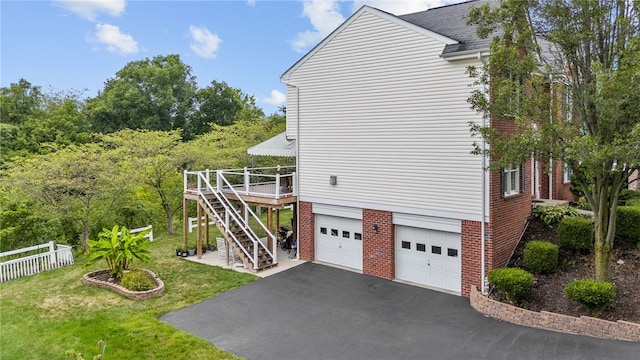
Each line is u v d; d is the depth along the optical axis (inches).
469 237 473.7
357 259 590.6
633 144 306.0
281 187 724.0
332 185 601.6
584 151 321.7
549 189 700.0
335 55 584.4
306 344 362.0
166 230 1012.5
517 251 508.7
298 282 536.1
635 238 487.2
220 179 680.4
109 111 1582.2
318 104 610.2
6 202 759.1
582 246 479.8
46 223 782.5
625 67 320.5
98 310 449.7
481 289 464.8
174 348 357.1
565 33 356.2
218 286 523.8
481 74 443.8
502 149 380.8
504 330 379.2
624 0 342.0
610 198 402.3
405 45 512.7
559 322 371.2
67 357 346.3
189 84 1859.0
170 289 515.8
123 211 944.9
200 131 1775.3
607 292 360.5
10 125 1358.3
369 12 544.1
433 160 497.7
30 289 533.0
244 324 406.9
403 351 344.8
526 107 372.2
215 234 842.2
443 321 406.0
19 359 343.6
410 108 513.3
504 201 484.7
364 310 439.5
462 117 470.3
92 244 545.0
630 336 341.4
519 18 379.6
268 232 612.1
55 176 710.5
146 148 856.3
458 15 567.5
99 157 770.2
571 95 373.1
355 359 333.1
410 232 533.3
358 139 567.5
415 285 521.0
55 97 1956.2
